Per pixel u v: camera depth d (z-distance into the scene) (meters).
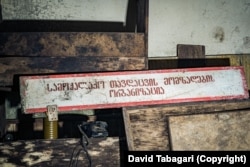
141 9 2.88
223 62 3.39
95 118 3.15
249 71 3.44
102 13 3.10
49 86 2.56
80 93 2.59
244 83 2.85
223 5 3.32
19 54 2.65
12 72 2.63
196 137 2.53
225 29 3.38
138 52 2.78
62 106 2.56
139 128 2.51
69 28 3.06
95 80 2.62
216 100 2.76
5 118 3.00
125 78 2.66
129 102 2.64
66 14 3.04
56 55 2.68
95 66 2.72
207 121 2.58
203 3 3.28
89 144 2.40
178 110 2.61
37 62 2.65
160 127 2.54
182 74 2.75
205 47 3.37
